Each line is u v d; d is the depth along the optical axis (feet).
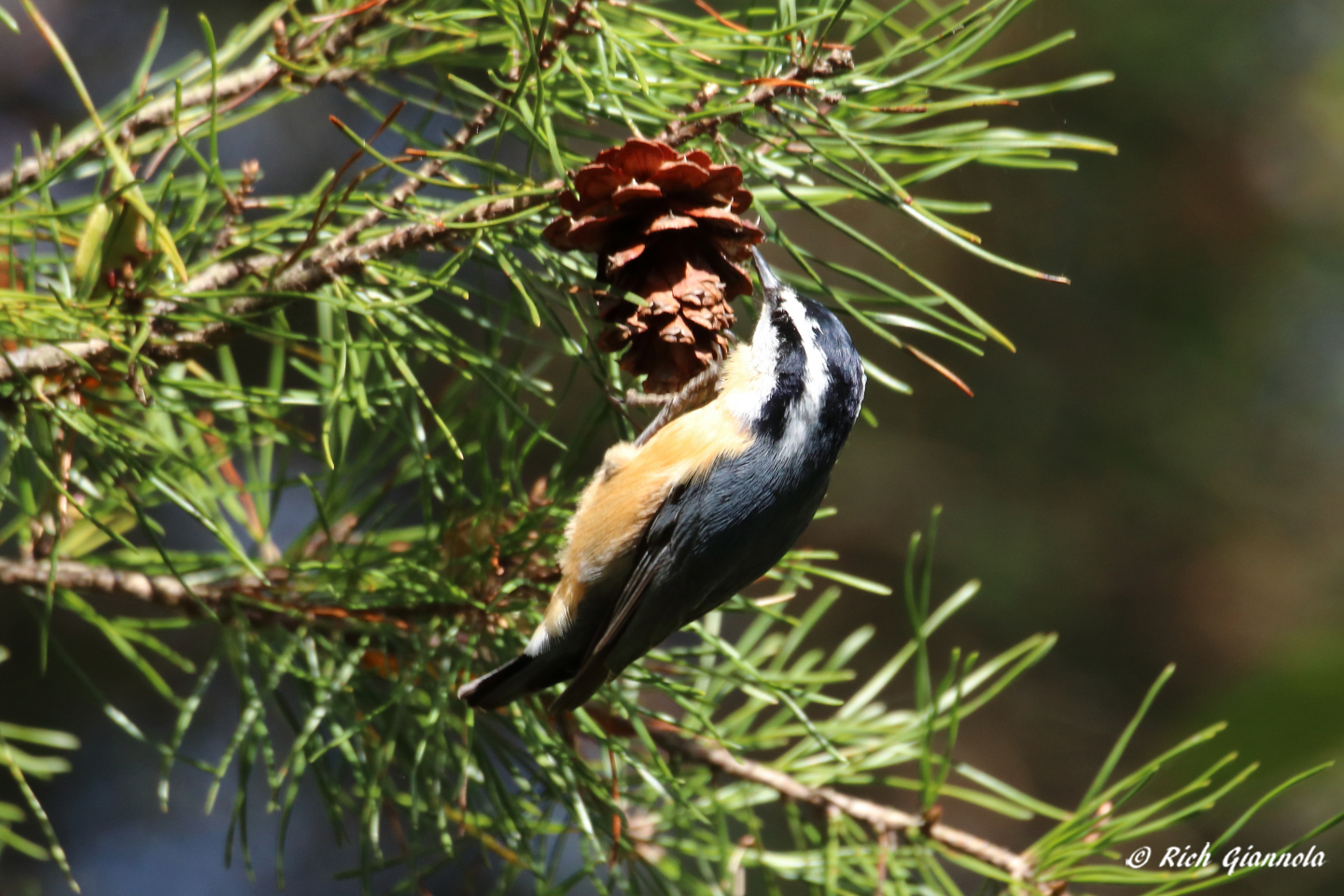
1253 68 36.52
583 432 16.07
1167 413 40.50
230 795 34.60
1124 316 39.75
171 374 15.72
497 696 15.52
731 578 18.08
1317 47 36.70
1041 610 41.86
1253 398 40.81
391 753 14.93
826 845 16.70
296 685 16.24
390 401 15.03
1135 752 41.60
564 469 16.05
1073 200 37.81
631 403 15.74
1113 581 41.83
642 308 13.61
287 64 14.38
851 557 42.96
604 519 17.10
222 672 35.19
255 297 13.29
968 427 41.65
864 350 40.78
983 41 13.51
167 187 12.91
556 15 14.11
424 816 16.53
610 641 15.98
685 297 13.52
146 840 33.88
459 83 12.32
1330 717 21.03
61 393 14.19
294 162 36.24
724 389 18.70
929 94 15.57
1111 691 42.24
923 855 16.20
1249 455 41.24
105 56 35.58
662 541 17.69
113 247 13.74
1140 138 37.11
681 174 13.20
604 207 13.52
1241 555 41.16
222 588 16.38
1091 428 40.86
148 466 13.80
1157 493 41.22
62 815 33.50
